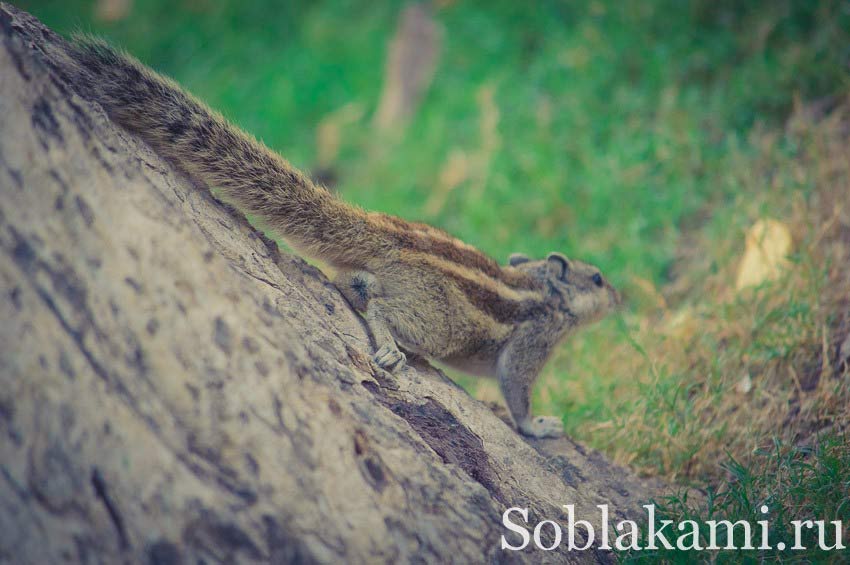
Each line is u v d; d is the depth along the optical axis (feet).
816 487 28.12
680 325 43.11
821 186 46.42
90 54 24.80
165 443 16.44
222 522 16.31
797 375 36.68
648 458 34.86
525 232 57.72
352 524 18.19
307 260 31.37
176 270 18.19
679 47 63.41
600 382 41.27
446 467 22.06
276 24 102.22
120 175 18.60
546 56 70.03
